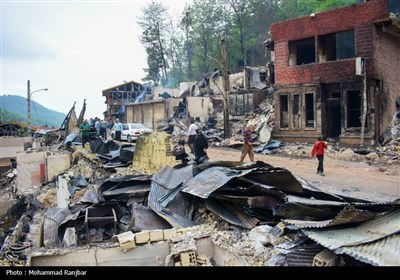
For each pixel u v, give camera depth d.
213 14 63.94
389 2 27.59
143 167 16.05
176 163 14.21
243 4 58.41
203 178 9.91
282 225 7.64
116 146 21.53
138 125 29.81
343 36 22.64
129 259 7.79
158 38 69.44
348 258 5.73
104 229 10.05
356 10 21.86
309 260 6.17
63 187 19.97
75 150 27.30
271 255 6.73
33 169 29.17
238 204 8.96
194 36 66.12
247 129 15.36
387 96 22.94
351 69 22.06
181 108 38.72
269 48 28.53
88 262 7.59
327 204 7.76
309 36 23.97
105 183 12.06
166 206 9.86
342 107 22.69
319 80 23.56
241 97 34.00
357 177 14.15
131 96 58.28
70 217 10.28
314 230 6.51
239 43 59.50
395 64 24.00
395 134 21.92
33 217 18.80
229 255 7.15
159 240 8.16
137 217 9.59
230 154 21.88
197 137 14.65
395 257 5.16
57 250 7.68
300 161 18.80
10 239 14.41
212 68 63.69
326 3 49.88
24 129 55.91
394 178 13.91
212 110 37.72
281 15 57.66
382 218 6.33
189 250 7.31
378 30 21.80
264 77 38.81
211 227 8.67
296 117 25.05
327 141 23.41
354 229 6.34
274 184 9.43
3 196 30.67
